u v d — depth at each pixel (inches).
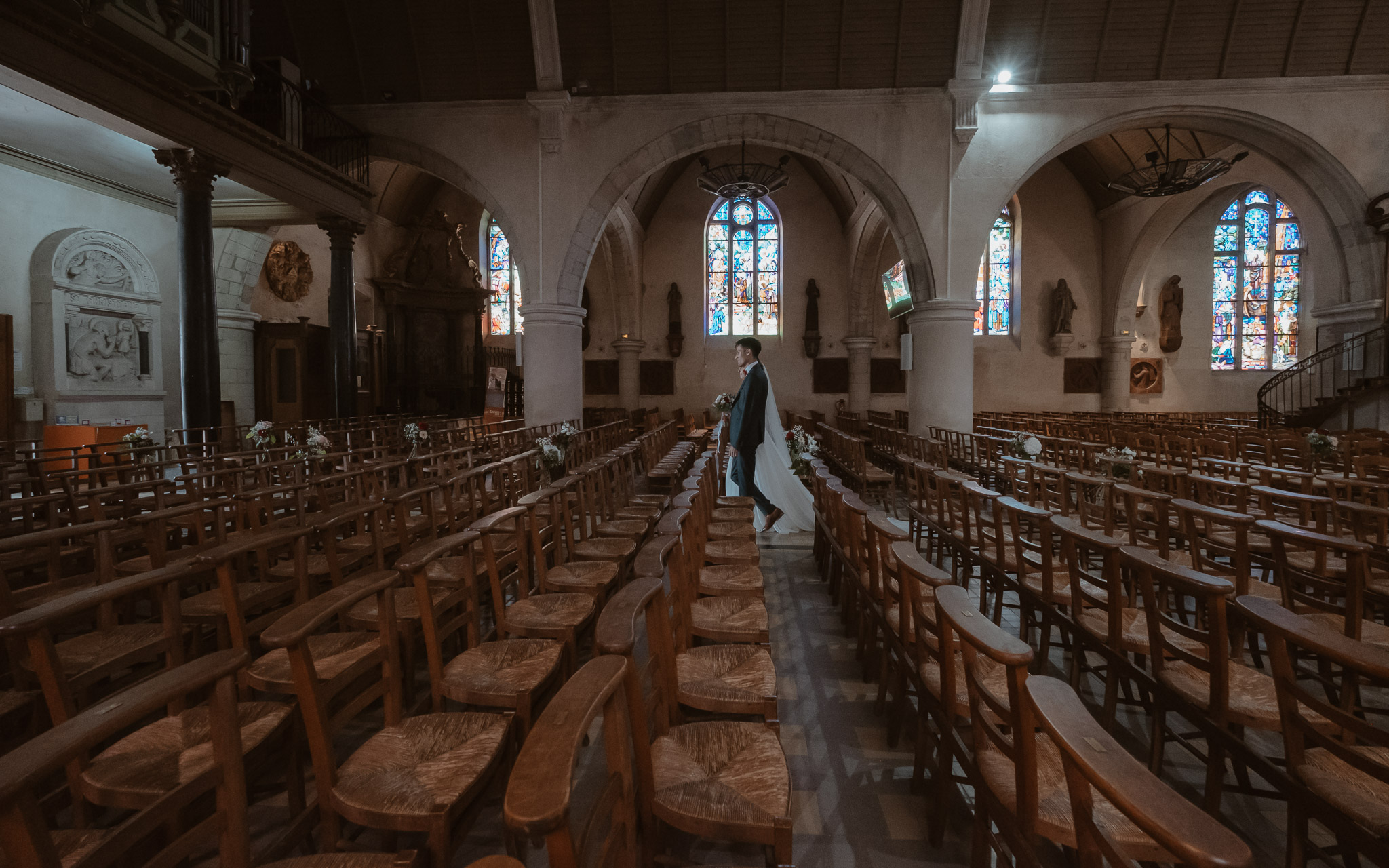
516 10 456.1
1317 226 517.3
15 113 346.6
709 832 66.0
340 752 116.3
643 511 219.9
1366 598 131.8
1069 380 834.2
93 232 452.4
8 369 406.0
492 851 93.0
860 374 831.1
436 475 265.9
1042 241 832.9
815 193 850.8
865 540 150.8
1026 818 62.9
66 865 61.2
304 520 168.9
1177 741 99.8
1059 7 438.0
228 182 413.4
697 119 473.7
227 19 320.8
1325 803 68.7
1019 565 148.3
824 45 455.8
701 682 94.0
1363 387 467.8
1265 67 447.5
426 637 96.0
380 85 480.4
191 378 324.2
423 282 767.7
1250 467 214.7
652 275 861.2
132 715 50.1
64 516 210.2
